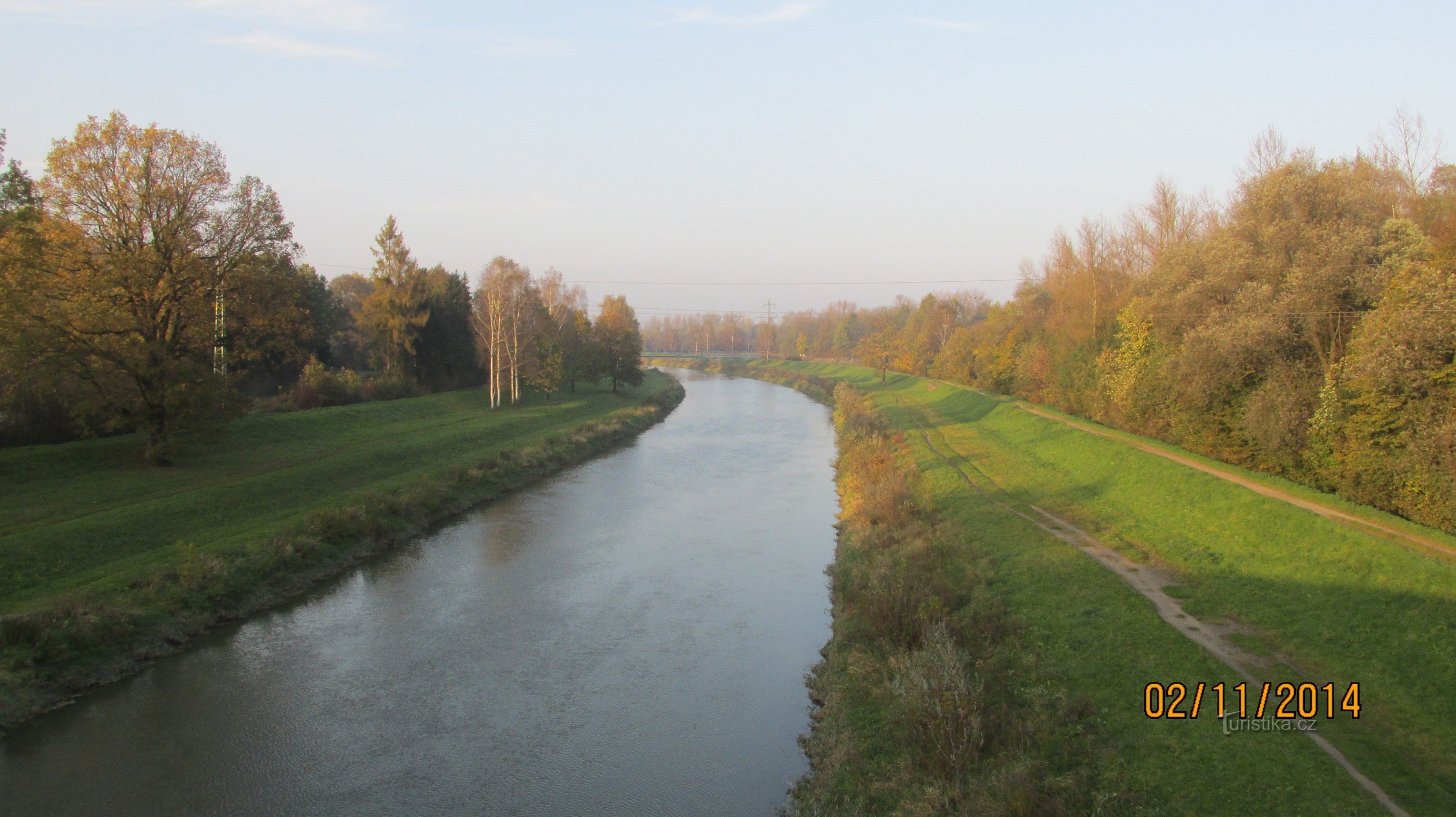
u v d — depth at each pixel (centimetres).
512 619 2061
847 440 4747
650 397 7581
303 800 1272
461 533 2861
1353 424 2042
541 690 1667
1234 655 1412
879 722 1343
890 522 2620
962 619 1672
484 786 1316
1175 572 1911
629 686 1688
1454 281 1806
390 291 5728
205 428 2755
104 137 2680
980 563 2083
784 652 1861
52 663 1563
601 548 2705
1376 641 1362
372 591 2241
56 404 2855
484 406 5838
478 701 1617
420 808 1254
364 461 3322
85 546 2003
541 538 2820
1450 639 1285
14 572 1805
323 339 5825
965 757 1148
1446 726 1107
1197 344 2712
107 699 1568
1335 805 962
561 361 6800
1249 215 2903
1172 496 2456
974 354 7631
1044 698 1310
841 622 1881
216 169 2941
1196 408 2841
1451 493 1714
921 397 7456
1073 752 1160
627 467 4291
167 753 1394
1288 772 1041
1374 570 1559
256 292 3048
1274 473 2495
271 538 2291
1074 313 5125
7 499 2284
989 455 3850
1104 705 1278
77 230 2636
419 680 1708
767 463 4434
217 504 2478
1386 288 2084
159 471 2745
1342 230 2455
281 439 3562
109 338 2627
